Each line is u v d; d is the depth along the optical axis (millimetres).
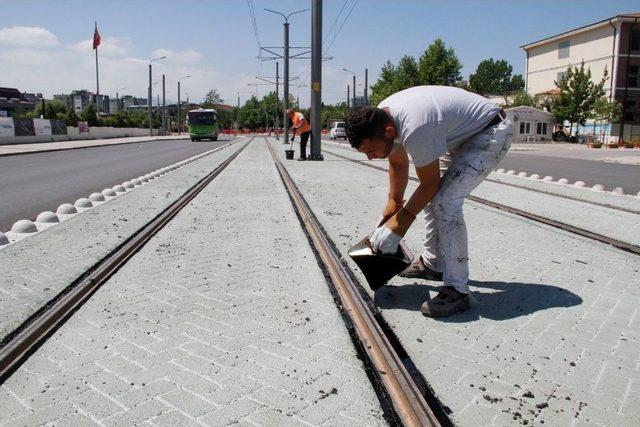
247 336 3160
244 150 27141
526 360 2871
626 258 5000
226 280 4262
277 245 5480
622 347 3033
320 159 18875
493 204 8234
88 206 8078
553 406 2416
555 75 58469
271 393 2516
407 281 4246
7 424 2262
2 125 32469
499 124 3488
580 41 54094
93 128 49375
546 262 4852
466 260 3512
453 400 2465
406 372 2615
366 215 7273
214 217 7129
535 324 3365
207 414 2336
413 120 3232
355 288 3871
